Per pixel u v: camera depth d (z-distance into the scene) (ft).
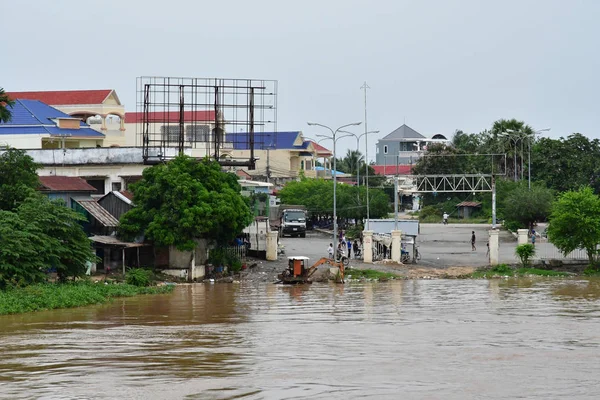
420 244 355.56
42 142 340.59
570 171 470.39
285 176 517.96
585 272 266.77
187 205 239.30
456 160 510.58
